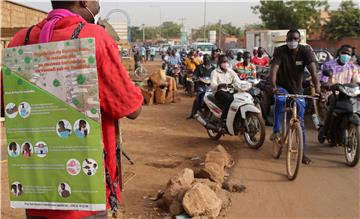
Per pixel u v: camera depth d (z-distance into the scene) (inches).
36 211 84.7
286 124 252.7
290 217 177.0
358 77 315.6
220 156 248.1
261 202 194.1
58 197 80.6
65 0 85.8
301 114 241.8
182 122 411.8
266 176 234.2
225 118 310.0
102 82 80.4
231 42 2107.5
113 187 85.6
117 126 86.6
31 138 81.0
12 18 417.4
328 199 198.4
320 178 230.5
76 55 77.6
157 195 197.2
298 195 203.8
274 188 214.1
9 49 81.1
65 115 78.9
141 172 239.9
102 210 81.0
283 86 254.1
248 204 191.3
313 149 296.5
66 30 81.0
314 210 184.9
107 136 83.9
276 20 1803.6
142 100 85.1
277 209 185.6
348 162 253.4
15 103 81.6
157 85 540.4
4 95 82.4
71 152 79.1
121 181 88.6
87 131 78.1
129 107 82.3
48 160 80.4
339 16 1432.1
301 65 248.4
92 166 78.5
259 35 1240.2
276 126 259.8
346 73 315.3
